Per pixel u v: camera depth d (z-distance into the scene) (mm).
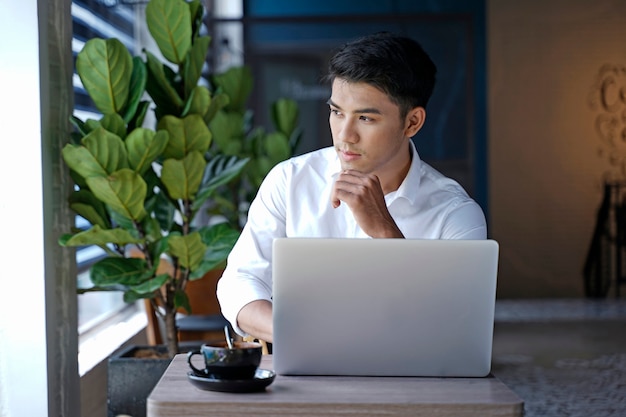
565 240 9414
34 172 2959
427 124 8984
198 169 3330
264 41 8883
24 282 2963
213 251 3414
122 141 3047
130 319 5008
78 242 3066
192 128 3297
